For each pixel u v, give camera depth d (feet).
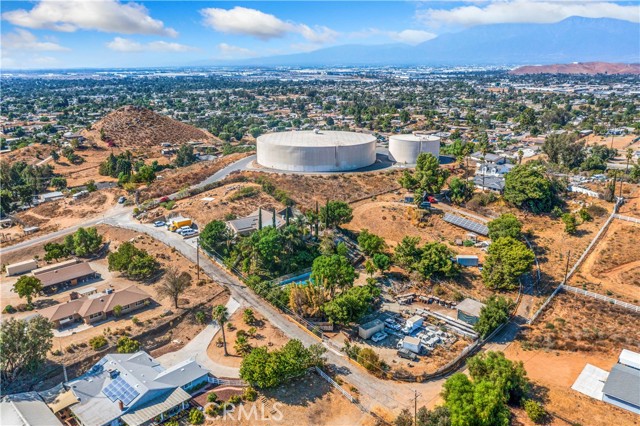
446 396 236.84
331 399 253.44
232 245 411.75
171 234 454.81
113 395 241.35
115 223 493.77
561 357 298.15
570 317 341.41
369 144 650.84
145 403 238.07
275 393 256.52
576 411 247.09
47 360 276.00
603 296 361.92
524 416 242.99
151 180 648.38
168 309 335.26
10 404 232.94
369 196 546.67
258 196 529.45
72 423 231.30
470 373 264.31
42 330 260.01
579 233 462.60
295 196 536.01
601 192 550.36
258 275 378.73
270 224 445.37
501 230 434.30
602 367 286.87
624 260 415.23
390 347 304.91
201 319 323.16
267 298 343.87
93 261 421.59
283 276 382.42
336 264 342.64
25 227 521.24
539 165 599.16
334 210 451.12
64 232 481.46
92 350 287.89
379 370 275.39
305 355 268.82
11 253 436.76
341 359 289.33
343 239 447.42
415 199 505.66
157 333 311.68
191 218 483.51
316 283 342.03
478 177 596.29
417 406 249.75
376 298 362.53
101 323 321.11
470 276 394.52
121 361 266.77
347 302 314.76
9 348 248.93
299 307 329.11
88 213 537.65
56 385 259.60
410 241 396.98
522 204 506.89
